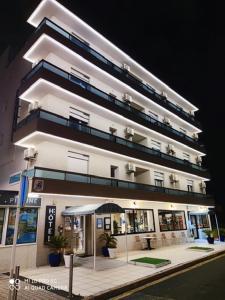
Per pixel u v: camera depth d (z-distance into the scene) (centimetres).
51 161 1409
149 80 2623
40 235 1178
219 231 2216
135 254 1476
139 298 714
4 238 1033
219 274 988
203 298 689
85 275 950
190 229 2439
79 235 1409
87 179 1536
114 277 911
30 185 1204
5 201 1045
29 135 1340
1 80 2161
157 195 2025
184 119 2905
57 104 1540
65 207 1345
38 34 1535
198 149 3023
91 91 1770
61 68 1650
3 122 1931
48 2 1617
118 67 2156
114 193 1631
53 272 1007
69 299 681
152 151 2280
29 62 1759
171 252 1538
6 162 1730
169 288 804
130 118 1995
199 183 3017
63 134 1416
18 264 1052
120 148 1808
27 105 1641
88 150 1647
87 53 1744
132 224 1775
